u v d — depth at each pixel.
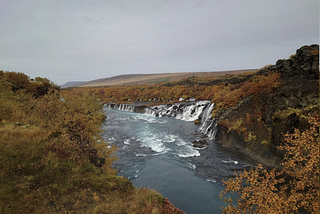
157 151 18.92
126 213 6.04
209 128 25.00
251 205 6.00
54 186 6.52
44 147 8.43
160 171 14.52
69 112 12.80
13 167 6.77
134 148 19.86
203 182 12.80
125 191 7.56
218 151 18.20
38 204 5.58
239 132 18.58
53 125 10.97
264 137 15.80
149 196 7.42
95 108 15.84
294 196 5.45
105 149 13.96
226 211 6.57
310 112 12.01
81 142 10.23
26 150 7.83
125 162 16.20
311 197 5.39
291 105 14.01
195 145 20.17
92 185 7.31
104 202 6.46
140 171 14.55
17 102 14.73
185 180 13.09
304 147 5.89
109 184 7.66
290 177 10.79
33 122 11.73
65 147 8.87
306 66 16.27
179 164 15.74
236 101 25.66
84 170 8.09
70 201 6.09
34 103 13.35
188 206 10.30
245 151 17.08
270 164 13.77
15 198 5.52
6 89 18.16
